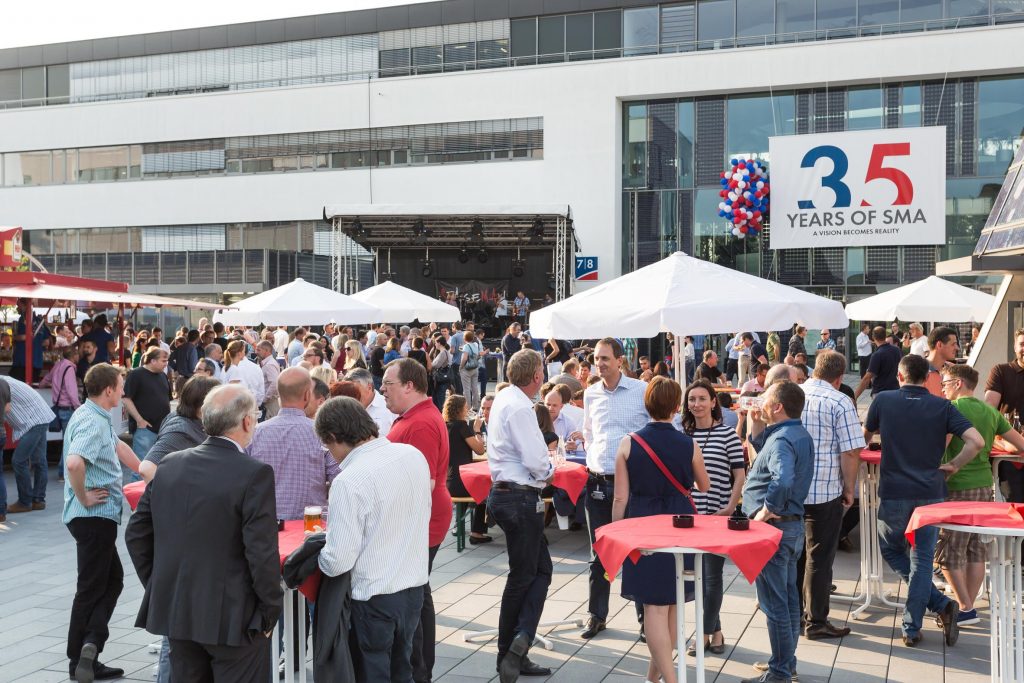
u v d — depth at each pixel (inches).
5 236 618.2
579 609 264.1
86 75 1374.3
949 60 1023.0
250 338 818.8
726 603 269.6
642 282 295.7
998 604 187.9
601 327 281.1
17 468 413.7
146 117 1332.4
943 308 569.3
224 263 1269.7
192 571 141.4
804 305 278.7
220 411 146.3
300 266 1259.2
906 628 227.3
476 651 229.6
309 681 207.9
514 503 208.4
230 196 1296.8
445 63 1230.9
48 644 236.7
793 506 200.2
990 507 191.3
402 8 1242.0
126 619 258.7
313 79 1282.0
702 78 1104.8
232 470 143.0
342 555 149.6
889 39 1040.8
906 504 227.6
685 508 195.9
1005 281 359.9
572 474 273.7
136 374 427.8
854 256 1050.7
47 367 676.1
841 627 241.9
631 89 1134.4
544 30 1188.5
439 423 197.3
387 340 789.2
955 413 226.2
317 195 1262.3
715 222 1120.8
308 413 219.6
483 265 1224.2
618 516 197.5
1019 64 999.6
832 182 1005.8
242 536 141.9
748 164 1035.9
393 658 161.3
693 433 229.0
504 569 313.1
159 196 1325.0
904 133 984.3
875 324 972.6
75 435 208.7
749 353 824.3
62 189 1363.2
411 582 157.6
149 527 148.7
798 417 204.5
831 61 1059.3
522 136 1185.4
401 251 1238.9
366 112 1243.8
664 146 1142.3
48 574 309.1
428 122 1219.9
